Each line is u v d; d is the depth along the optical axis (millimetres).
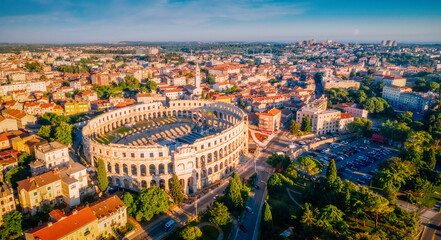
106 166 160500
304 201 142125
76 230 107562
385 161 175250
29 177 143625
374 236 104312
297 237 118375
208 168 170625
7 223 113812
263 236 121625
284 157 191250
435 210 143125
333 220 116500
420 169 168125
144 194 133625
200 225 130625
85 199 141375
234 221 134375
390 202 138375
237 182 152500
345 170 187875
